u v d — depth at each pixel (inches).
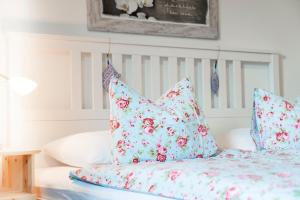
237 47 106.8
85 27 90.0
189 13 100.7
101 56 88.3
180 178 47.4
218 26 105.3
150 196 49.4
